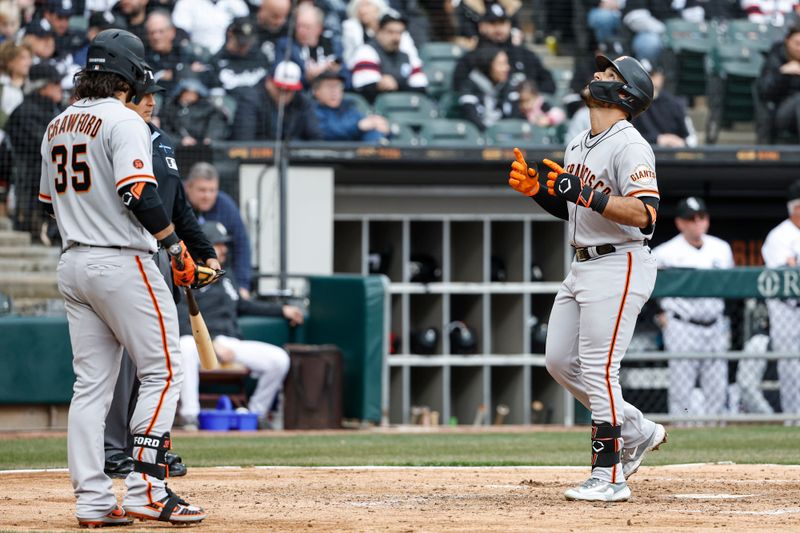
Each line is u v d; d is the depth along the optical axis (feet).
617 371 60.70
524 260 159.33
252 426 124.26
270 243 150.30
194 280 55.93
